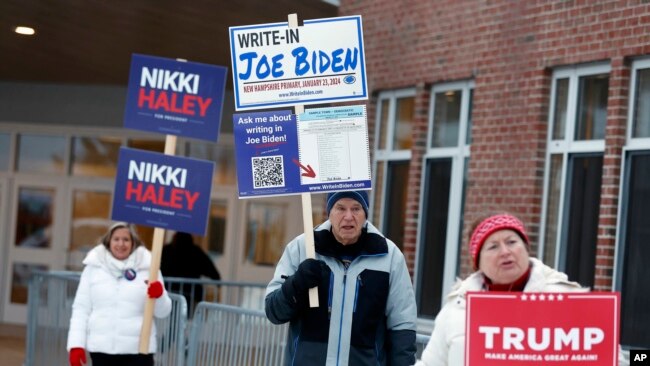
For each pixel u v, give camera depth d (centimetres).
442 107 1019
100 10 1065
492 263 357
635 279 800
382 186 1088
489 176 931
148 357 724
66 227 1582
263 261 1506
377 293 508
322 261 505
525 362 349
